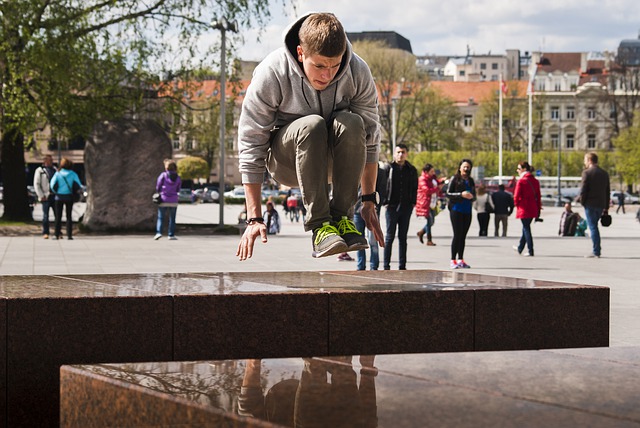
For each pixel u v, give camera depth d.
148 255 15.95
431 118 84.12
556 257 16.31
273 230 25.59
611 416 2.02
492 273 12.73
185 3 25.20
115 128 23.61
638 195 95.38
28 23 23.00
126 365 2.68
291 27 4.07
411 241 21.38
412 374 2.48
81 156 88.94
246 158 4.32
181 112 26.89
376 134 4.51
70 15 23.69
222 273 4.78
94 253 16.38
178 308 3.66
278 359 2.73
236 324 3.72
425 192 19.23
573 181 92.94
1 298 3.51
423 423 1.94
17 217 26.50
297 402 2.16
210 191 81.44
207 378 2.48
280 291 3.82
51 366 3.55
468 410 2.06
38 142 27.16
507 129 93.31
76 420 2.63
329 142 4.24
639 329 7.48
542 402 2.14
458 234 13.24
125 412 2.41
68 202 20.80
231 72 26.70
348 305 3.85
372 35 162.75
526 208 16.66
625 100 89.25
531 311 4.14
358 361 2.67
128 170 23.52
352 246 4.11
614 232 27.77
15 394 3.53
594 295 4.24
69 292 3.71
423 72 83.75
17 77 22.92
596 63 140.25
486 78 167.50
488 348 4.09
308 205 4.09
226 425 2.07
